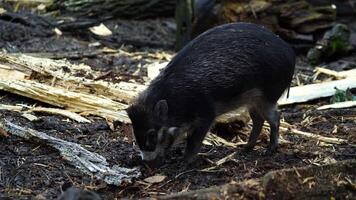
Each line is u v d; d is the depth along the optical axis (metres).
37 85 12.43
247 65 10.18
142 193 9.35
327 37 17.47
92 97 12.33
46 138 10.34
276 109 10.78
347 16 20.78
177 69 10.13
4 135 10.48
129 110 9.87
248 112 11.20
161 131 9.89
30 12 18.48
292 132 11.87
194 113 10.12
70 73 13.97
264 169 10.14
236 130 11.71
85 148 10.65
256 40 10.32
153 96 9.95
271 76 10.38
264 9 17.45
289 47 10.72
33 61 14.14
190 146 10.28
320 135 11.84
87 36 17.77
